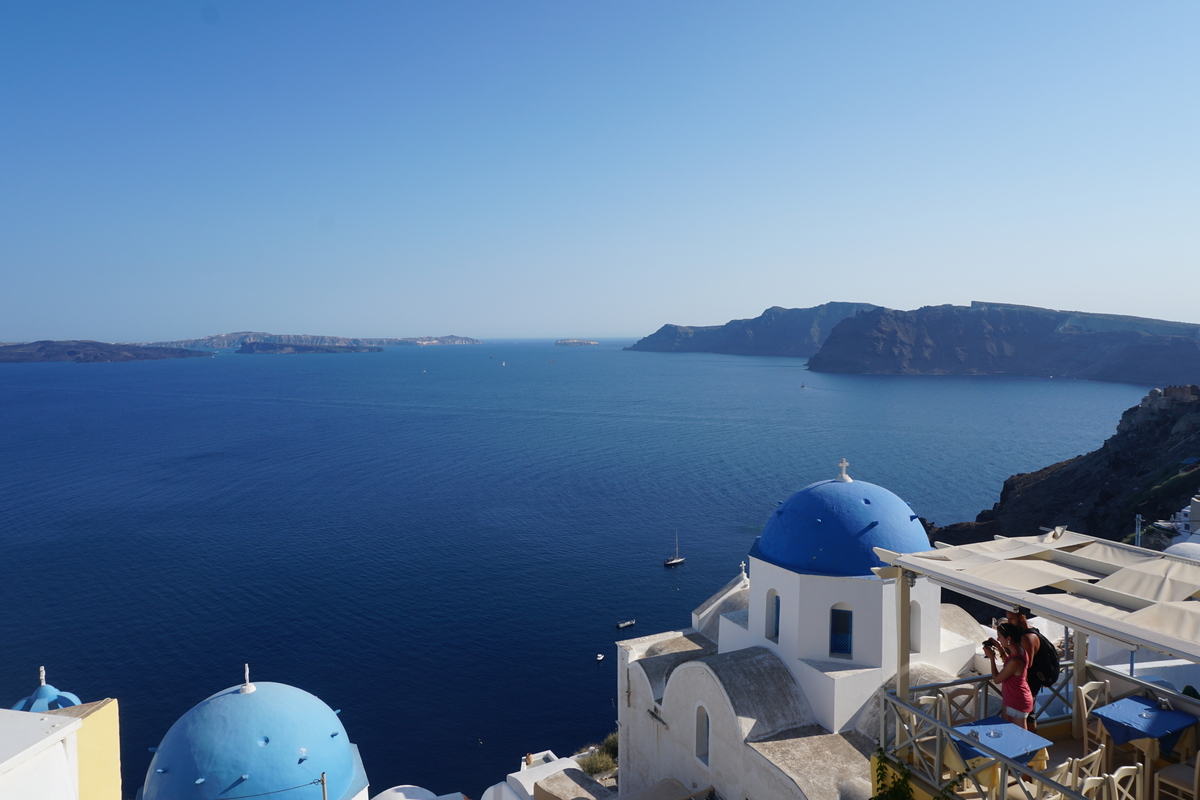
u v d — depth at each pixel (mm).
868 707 21312
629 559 93250
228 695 25953
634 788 27234
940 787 11891
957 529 87938
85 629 70750
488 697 59344
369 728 54688
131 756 50625
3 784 10453
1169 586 10625
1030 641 12820
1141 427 86688
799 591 22359
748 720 20969
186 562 90500
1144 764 12516
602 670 63938
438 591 81688
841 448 172750
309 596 79750
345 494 128625
